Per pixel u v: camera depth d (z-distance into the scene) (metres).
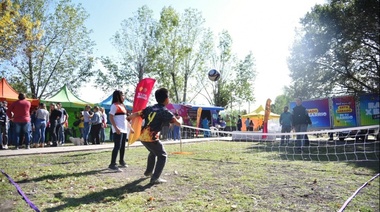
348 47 20.83
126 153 9.83
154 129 5.00
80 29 33.22
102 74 40.31
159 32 39.16
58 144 14.09
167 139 18.56
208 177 5.57
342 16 19.72
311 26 21.77
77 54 33.56
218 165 7.11
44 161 7.88
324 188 4.70
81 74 34.41
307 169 6.49
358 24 19.16
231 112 46.56
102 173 6.02
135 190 4.62
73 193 4.44
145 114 5.09
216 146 13.28
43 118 12.22
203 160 8.05
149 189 4.68
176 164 7.25
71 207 3.72
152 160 5.41
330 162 7.62
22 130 11.10
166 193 4.44
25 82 32.72
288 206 3.79
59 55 32.81
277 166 6.95
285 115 13.27
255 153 10.04
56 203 3.91
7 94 15.66
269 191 4.54
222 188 4.73
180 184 5.02
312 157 8.84
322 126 17.92
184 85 42.62
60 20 31.97
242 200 4.04
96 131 14.44
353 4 19.50
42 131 12.29
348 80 21.67
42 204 3.86
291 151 10.82
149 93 8.73
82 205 3.82
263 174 5.90
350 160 8.00
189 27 40.75
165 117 4.99
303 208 3.70
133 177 5.61
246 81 46.28
